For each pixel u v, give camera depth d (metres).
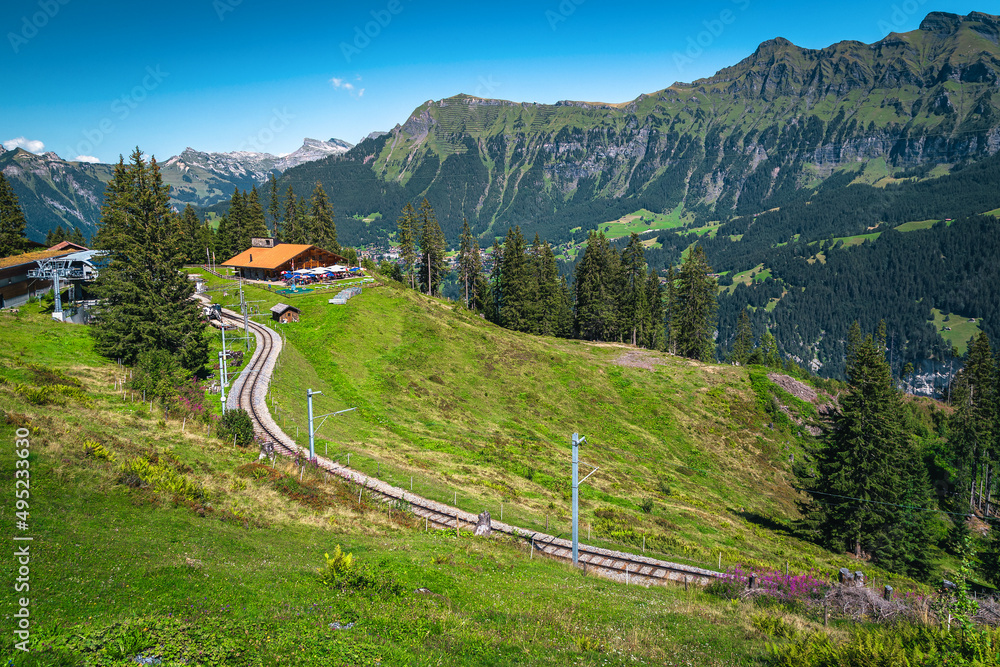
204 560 18.86
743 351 138.25
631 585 27.47
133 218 59.78
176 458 32.12
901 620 19.77
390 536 29.70
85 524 19.19
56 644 11.35
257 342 74.62
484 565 25.48
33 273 68.44
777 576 26.55
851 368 51.47
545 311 117.69
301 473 38.38
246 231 137.88
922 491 57.59
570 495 50.53
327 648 13.39
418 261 142.38
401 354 82.12
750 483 70.69
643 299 114.81
